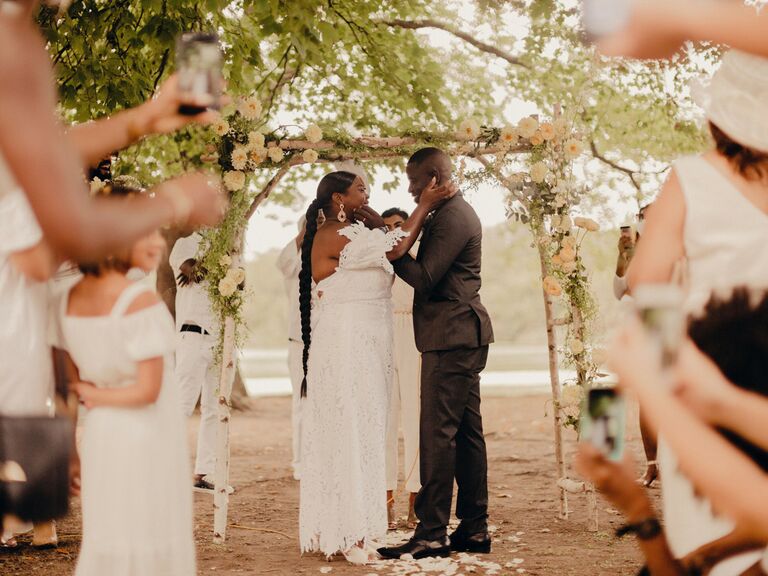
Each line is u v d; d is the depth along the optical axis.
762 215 1.76
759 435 1.32
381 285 5.46
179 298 7.72
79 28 7.93
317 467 5.38
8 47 1.22
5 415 1.89
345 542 5.27
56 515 1.90
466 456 5.54
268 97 11.05
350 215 5.52
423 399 5.39
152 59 9.25
